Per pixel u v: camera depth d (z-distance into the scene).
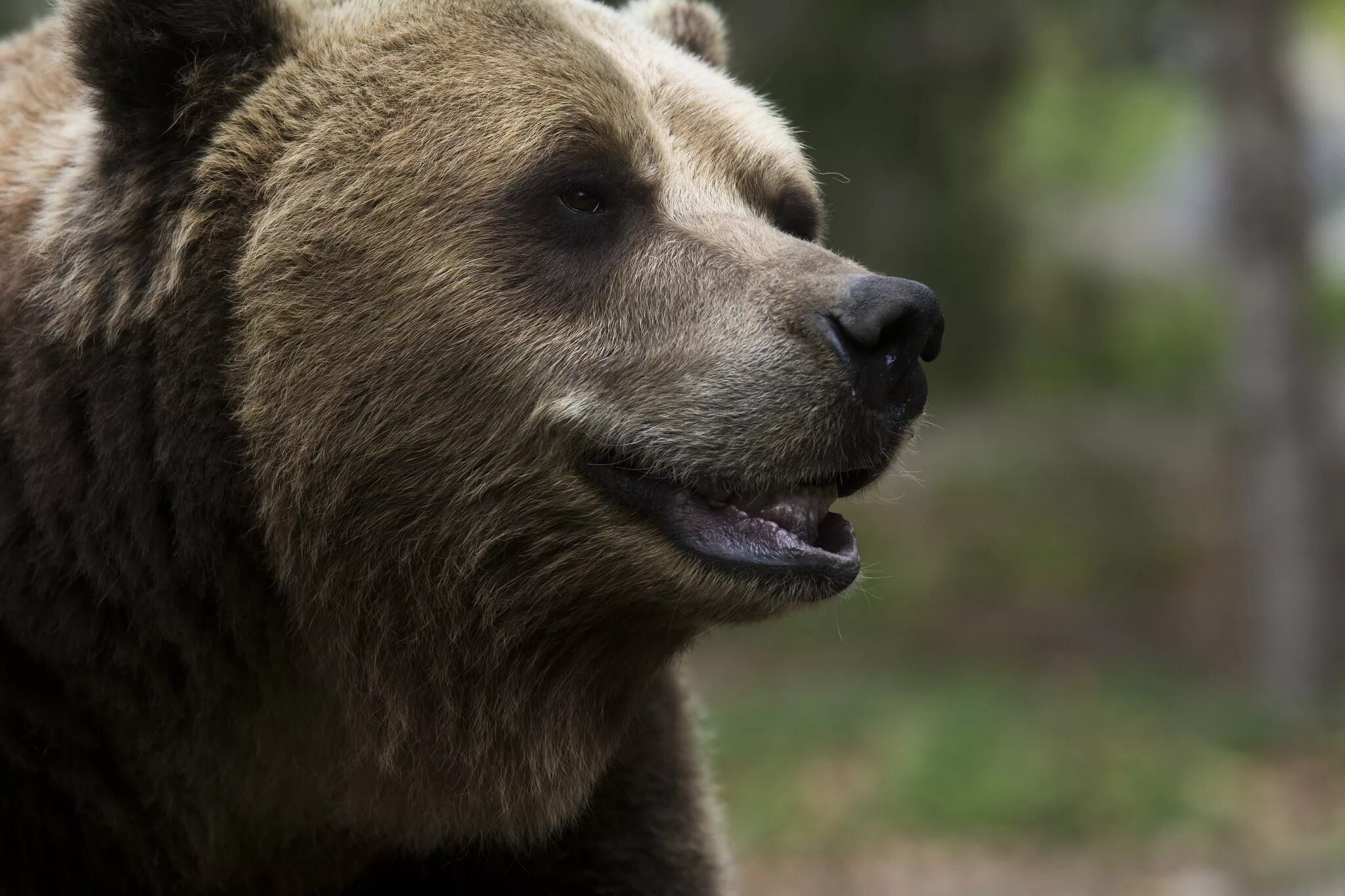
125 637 6.55
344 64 6.63
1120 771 17.20
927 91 25.12
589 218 6.60
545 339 6.44
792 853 16.53
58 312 6.47
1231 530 32.41
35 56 7.58
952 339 29.48
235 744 6.77
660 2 8.57
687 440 6.44
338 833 7.10
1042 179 40.19
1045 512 33.69
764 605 6.49
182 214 6.40
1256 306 25.16
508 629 6.59
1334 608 25.34
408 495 6.46
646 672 6.93
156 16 6.35
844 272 6.48
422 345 6.37
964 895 15.07
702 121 7.08
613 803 7.32
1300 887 14.00
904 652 30.23
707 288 6.54
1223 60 24.95
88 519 6.48
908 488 34.84
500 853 7.25
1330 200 53.34
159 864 6.89
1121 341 39.22
